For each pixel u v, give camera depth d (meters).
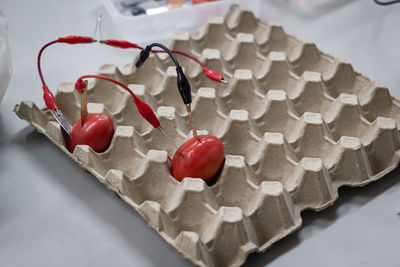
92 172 0.67
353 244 0.65
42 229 0.66
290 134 0.75
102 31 0.94
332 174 0.69
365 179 0.69
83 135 0.69
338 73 0.82
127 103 0.77
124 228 0.66
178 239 0.60
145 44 0.91
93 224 0.66
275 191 0.64
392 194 0.69
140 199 0.68
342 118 0.75
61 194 0.69
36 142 0.75
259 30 0.91
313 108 0.79
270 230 0.64
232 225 0.61
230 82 0.80
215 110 0.76
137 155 0.70
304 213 0.67
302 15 0.98
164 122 0.74
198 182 0.65
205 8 0.93
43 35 0.94
